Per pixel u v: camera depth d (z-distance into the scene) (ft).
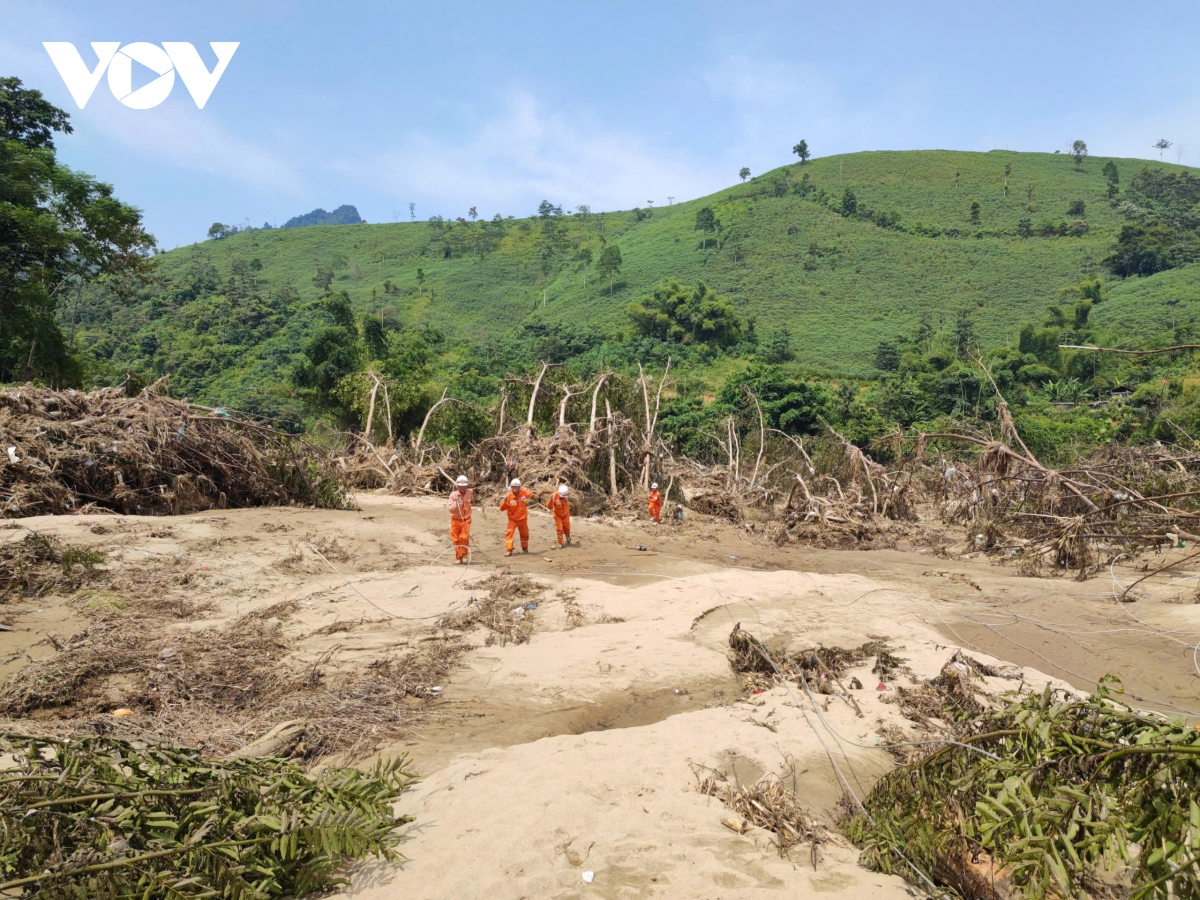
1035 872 9.88
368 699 20.80
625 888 12.19
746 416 147.33
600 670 23.90
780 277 384.88
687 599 32.96
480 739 18.76
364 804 12.81
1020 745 11.40
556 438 68.13
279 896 11.89
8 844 10.28
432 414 87.81
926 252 398.21
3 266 82.43
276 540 40.60
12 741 12.36
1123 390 200.03
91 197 95.14
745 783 16.40
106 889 10.25
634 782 15.99
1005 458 55.11
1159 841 9.21
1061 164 548.31
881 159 568.00
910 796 13.30
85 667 21.38
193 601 29.76
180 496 47.03
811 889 12.26
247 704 20.45
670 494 67.92
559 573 38.47
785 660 25.17
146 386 54.90
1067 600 34.88
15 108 100.27
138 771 12.18
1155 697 22.52
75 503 42.83
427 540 45.06
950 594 36.14
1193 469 58.29
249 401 158.30
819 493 75.82
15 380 88.63
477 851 13.15
